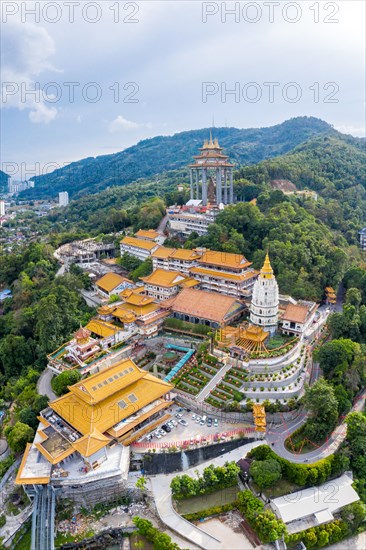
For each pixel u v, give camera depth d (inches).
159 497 3157.0
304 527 2979.8
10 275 7504.9
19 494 3304.6
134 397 3673.7
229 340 4288.9
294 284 5393.7
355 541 3063.5
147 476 3344.0
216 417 3754.9
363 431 3454.7
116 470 3144.7
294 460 3356.3
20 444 3521.2
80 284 6043.3
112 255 7775.6
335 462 3297.2
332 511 3070.9
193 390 3946.9
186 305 4899.1
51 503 3056.1
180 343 4697.3
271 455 3250.5
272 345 4286.4
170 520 2992.1
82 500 3149.6
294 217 6855.3
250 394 3831.2
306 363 4352.9
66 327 4923.7
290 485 3218.5
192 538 2878.9
